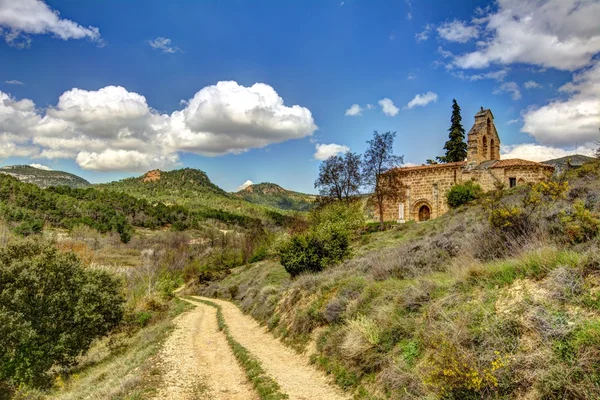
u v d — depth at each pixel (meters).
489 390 5.41
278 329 16.55
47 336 22.52
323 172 47.72
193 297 48.31
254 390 9.55
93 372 20.23
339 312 11.91
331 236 23.31
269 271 37.41
